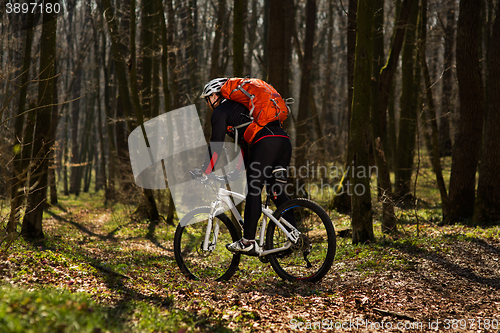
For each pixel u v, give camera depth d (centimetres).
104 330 227
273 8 938
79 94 2542
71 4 1748
